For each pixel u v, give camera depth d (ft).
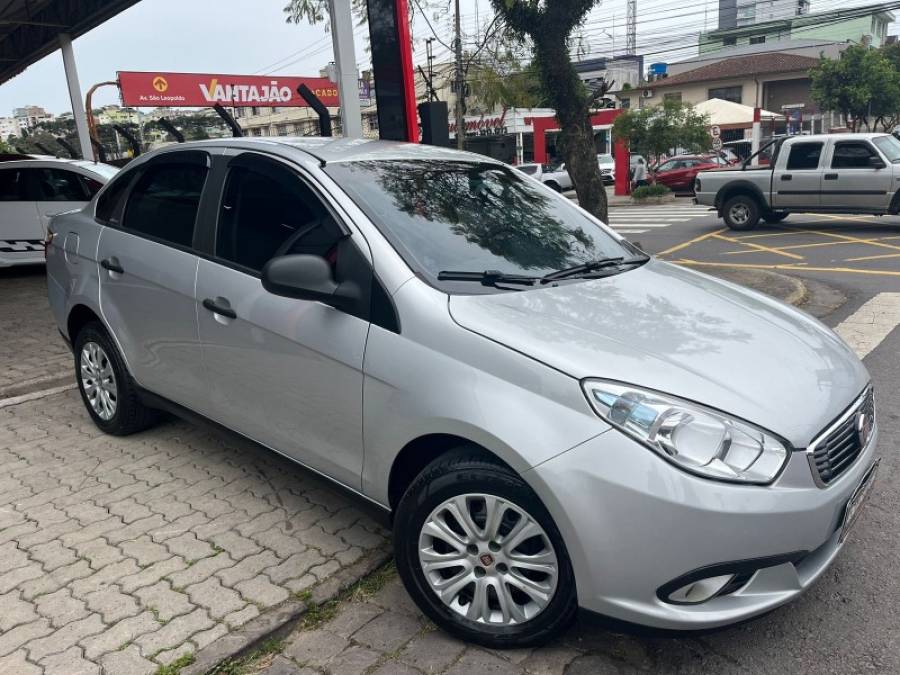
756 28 158.71
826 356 8.80
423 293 8.44
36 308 27.40
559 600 7.57
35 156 36.60
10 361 20.48
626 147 86.22
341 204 9.59
